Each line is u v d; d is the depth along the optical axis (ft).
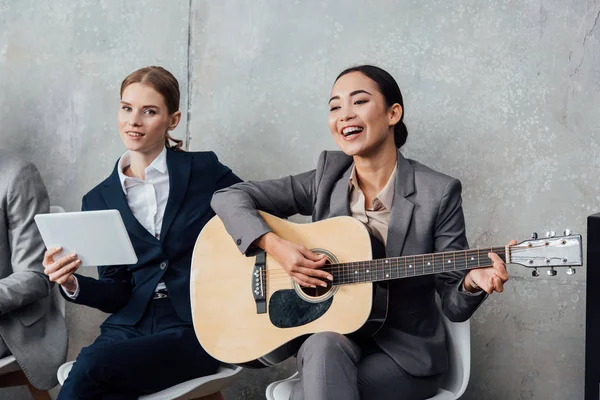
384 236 8.64
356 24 10.87
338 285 8.29
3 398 12.75
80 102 12.30
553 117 10.00
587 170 9.86
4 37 12.66
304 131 11.18
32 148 12.56
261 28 11.35
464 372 8.56
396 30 10.68
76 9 12.28
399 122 9.02
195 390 9.12
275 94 11.31
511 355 10.28
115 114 12.12
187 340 9.24
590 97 9.84
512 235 10.20
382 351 8.38
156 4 11.88
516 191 10.18
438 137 10.51
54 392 12.74
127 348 8.78
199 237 9.02
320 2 11.05
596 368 7.57
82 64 12.28
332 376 7.43
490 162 10.29
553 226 10.02
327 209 8.97
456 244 8.40
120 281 9.92
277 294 8.54
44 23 12.46
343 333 8.11
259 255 8.70
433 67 10.52
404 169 8.66
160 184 10.14
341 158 9.14
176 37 11.78
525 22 10.11
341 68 10.96
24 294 10.13
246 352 8.52
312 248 8.52
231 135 11.55
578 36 9.87
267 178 11.39
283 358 8.55
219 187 10.27
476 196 10.36
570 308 9.96
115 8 12.09
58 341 10.59
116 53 12.09
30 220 10.59
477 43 10.32
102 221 8.79
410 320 8.39
